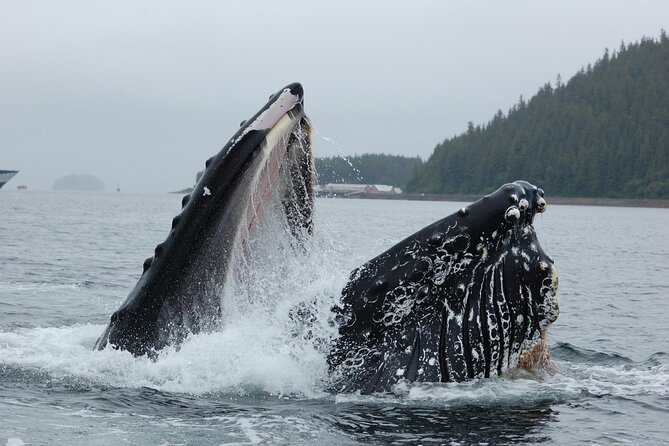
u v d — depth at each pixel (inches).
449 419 879.1
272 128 930.1
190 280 951.0
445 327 936.9
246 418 871.7
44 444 778.8
